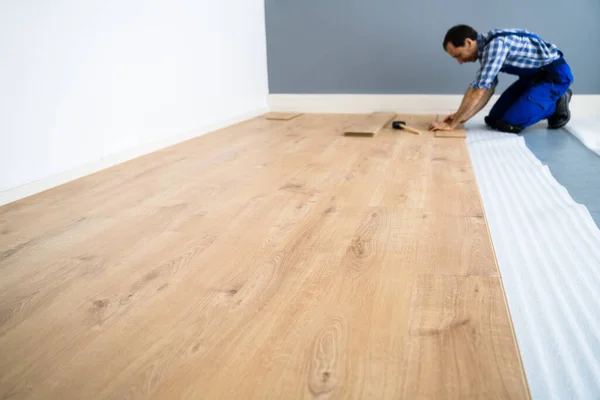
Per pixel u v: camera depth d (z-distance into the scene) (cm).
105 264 178
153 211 232
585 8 466
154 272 170
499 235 197
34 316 145
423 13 502
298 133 426
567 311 142
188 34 401
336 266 170
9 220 226
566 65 399
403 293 150
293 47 548
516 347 124
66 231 210
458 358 120
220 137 417
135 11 335
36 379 117
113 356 125
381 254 178
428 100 525
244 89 511
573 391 111
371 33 522
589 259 175
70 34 281
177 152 360
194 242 194
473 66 506
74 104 289
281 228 206
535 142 376
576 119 462
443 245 185
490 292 150
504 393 108
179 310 145
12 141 252
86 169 300
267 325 136
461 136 388
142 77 348
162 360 123
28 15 254
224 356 123
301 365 119
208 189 264
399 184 264
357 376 114
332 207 230
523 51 386
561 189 253
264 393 110
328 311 142
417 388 110
